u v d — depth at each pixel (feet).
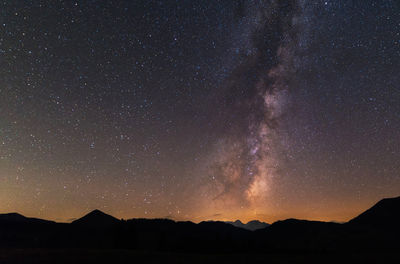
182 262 90.99
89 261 86.79
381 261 102.47
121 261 88.74
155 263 87.30
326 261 101.24
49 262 84.28
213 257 104.99
